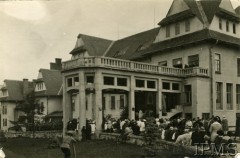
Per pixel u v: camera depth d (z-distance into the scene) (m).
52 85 53.72
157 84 31.94
